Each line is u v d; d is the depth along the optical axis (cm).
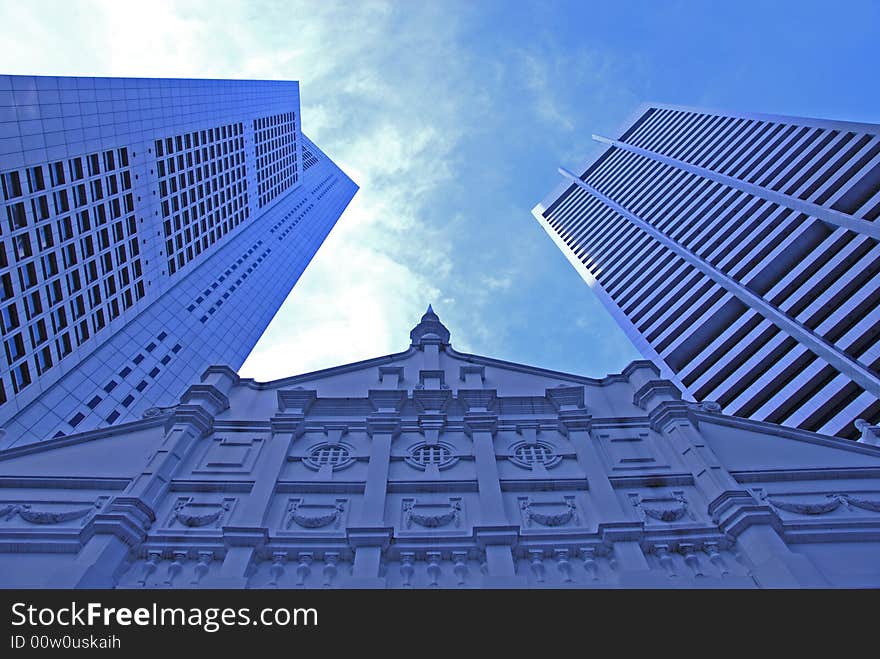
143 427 2047
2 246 4159
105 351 5734
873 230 5000
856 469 1836
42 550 1520
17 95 4247
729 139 8250
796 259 5744
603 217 9544
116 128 5506
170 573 1464
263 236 10906
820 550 1552
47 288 4659
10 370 4275
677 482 1791
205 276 8350
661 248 7544
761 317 5453
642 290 7256
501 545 1530
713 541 1548
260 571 1490
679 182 8494
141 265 6141
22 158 4275
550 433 2069
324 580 1466
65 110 4741
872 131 5956
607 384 2358
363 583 1388
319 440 2025
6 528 1573
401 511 1694
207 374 2345
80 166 5019
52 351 4741
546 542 1552
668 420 2017
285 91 11769
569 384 2384
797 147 6888
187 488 1761
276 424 2031
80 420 5066
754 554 1483
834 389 4328
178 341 6981
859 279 4922
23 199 4341
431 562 1508
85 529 1519
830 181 5972
